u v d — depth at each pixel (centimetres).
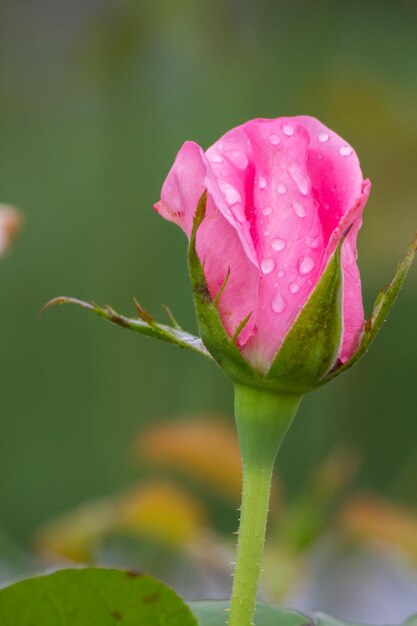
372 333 46
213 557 72
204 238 46
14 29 153
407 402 134
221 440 72
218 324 46
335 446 125
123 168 131
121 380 123
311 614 50
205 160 46
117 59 129
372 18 123
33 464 146
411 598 87
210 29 128
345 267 46
